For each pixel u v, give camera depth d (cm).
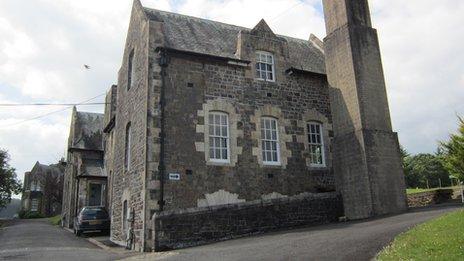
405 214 1402
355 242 940
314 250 925
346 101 1747
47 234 2508
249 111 1827
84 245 1844
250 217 1496
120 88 2183
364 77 1730
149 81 1639
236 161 1730
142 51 1767
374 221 1342
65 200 3900
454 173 1505
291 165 1862
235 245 1227
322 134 2003
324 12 1920
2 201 4656
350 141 1700
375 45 1812
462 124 1475
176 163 1603
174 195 1566
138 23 1897
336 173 1764
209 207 1443
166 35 1798
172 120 1641
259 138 1812
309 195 1647
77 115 3762
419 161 5556
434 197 2183
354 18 1797
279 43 1998
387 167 1658
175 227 1388
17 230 2919
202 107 1717
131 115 1867
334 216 1678
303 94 1995
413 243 790
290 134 1906
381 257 750
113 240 2005
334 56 1833
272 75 1959
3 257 1358
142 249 1466
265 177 1780
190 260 1040
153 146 1575
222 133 1753
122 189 1919
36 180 7231
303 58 2188
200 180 1631
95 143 3491
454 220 914
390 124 1738
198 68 1753
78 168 3375
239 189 1705
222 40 1975
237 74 1841
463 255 660
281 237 1255
